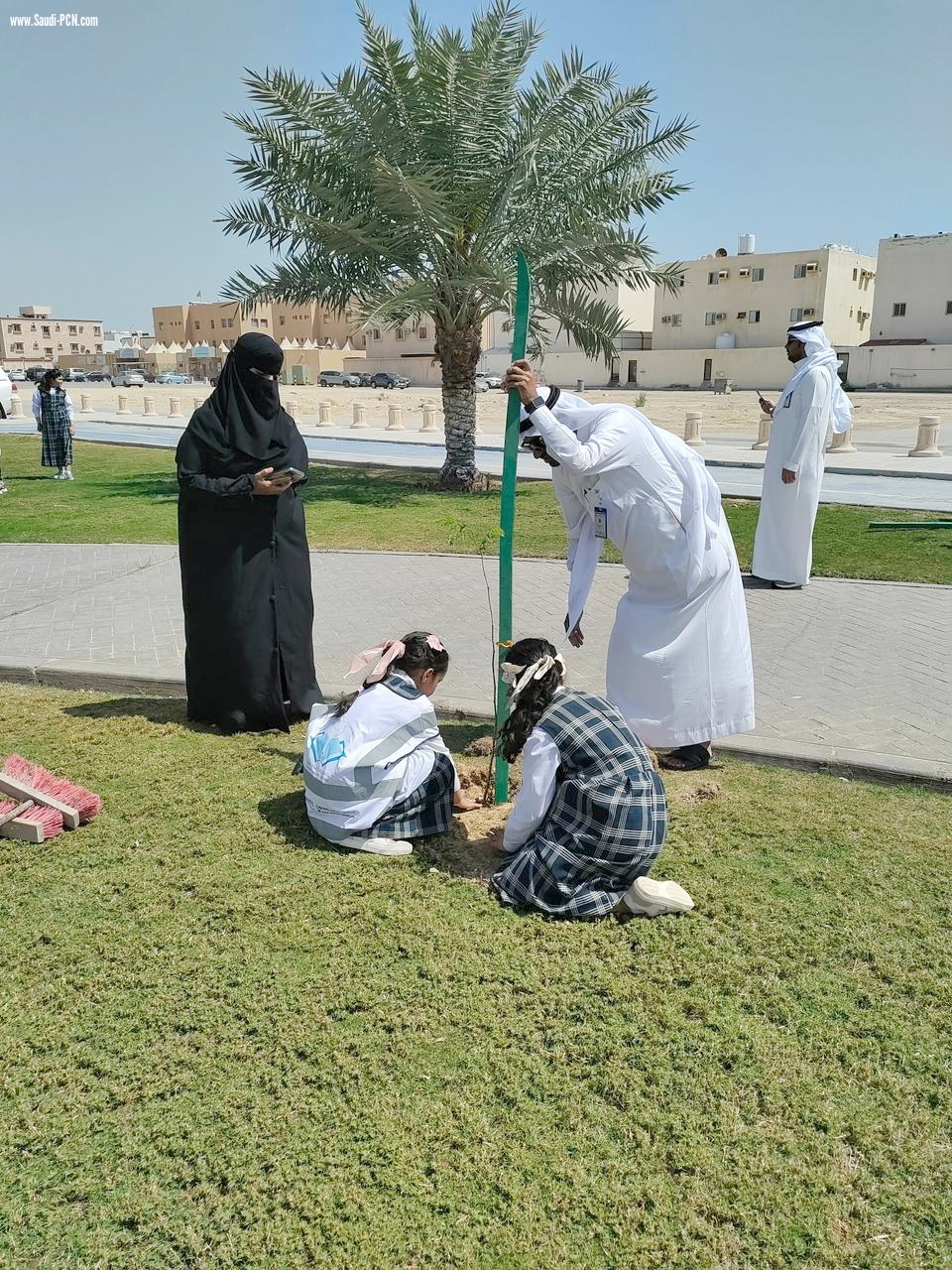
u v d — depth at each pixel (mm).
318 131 14031
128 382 68312
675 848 4145
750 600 8547
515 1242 2314
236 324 96312
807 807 4590
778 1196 2441
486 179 13633
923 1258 2285
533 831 3781
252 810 4504
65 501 14320
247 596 5266
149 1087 2773
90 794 4434
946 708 5789
